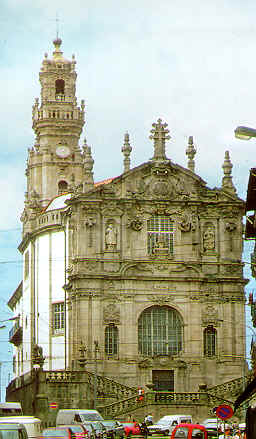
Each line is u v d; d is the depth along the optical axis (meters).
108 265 93.38
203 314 94.38
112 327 92.69
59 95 121.25
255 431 49.59
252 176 55.88
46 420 84.75
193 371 93.06
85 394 86.31
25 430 49.62
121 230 94.12
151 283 93.88
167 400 84.69
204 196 95.94
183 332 93.81
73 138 120.56
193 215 95.31
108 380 88.94
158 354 92.94
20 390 98.62
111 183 94.50
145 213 94.62
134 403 84.94
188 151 96.75
